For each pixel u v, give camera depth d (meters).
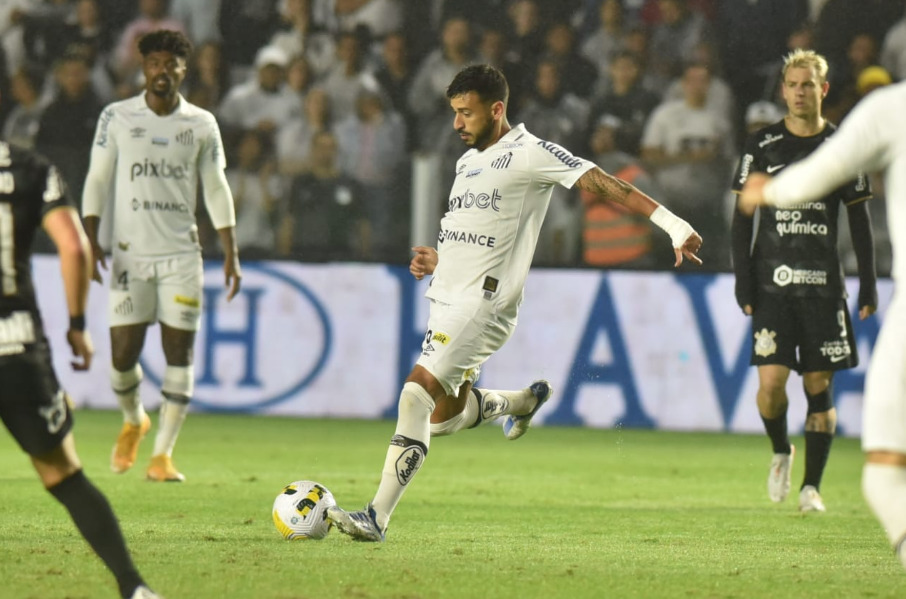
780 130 25.92
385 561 17.53
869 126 12.56
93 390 46.59
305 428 42.88
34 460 13.53
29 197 13.00
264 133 51.66
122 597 13.52
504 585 15.77
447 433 21.88
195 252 28.56
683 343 44.69
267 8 54.56
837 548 20.20
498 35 53.44
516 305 20.02
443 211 48.06
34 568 16.44
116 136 28.06
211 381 46.12
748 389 44.25
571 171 19.28
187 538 19.72
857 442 43.38
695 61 52.34
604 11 53.16
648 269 45.06
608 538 21.00
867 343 44.09
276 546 18.88
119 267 28.22
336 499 25.83
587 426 45.16
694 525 23.08
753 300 26.09
